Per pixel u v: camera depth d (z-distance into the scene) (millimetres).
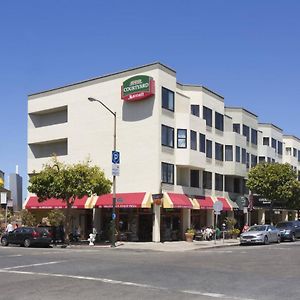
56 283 14375
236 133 51469
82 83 45094
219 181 49250
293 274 16516
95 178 35219
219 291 12789
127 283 14273
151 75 40219
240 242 36969
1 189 58938
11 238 34969
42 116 49812
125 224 41781
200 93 46219
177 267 18656
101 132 43188
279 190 51281
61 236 37469
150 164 39500
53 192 35125
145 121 40188
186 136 41719
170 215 41875
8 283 14492
